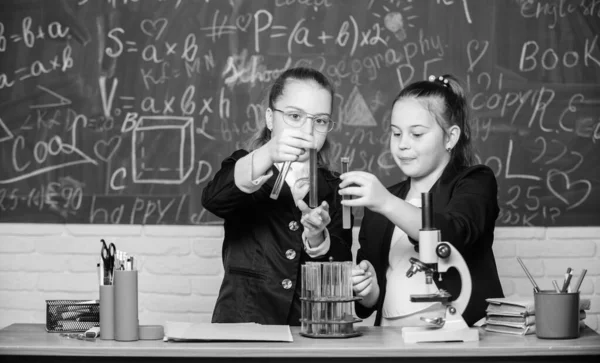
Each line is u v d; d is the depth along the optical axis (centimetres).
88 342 156
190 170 317
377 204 165
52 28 319
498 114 317
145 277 316
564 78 319
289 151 173
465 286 159
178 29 319
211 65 318
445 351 147
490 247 190
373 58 317
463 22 318
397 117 190
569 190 317
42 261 316
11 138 318
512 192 316
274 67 317
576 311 159
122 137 317
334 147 315
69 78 319
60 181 317
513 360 150
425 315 170
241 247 199
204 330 160
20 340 159
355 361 149
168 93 318
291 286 192
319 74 200
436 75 318
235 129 317
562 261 315
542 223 316
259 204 200
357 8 318
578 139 318
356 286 175
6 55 319
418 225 166
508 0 319
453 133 192
